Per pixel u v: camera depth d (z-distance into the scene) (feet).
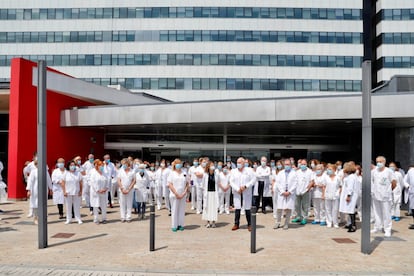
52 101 70.69
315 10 169.48
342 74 167.43
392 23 171.94
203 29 167.43
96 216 40.24
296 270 23.40
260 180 50.08
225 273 22.71
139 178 43.73
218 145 93.30
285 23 168.35
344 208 36.73
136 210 49.01
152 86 166.50
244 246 29.81
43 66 29.84
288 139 94.27
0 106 81.20
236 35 167.32
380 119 56.49
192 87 165.48
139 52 167.84
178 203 36.65
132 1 169.78
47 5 172.14
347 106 57.06
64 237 33.06
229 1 168.45
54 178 42.57
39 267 23.86
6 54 171.12
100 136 89.15
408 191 43.21
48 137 69.15
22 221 41.32
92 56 169.07
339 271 23.22
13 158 59.57
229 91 164.96
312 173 42.60
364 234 27.91
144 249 28.63
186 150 93.04
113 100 86.99
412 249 29.19
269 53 166.81
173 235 34.14
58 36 170.81
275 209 45.01
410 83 65.36
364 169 28.22
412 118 54.95
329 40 168.76
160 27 168.25
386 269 23.67
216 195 38.01
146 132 90.17
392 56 170.60
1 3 172.65
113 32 169.37
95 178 40.04
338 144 94.53
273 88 165.48
